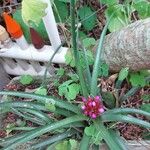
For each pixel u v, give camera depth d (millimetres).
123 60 559
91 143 530
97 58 542
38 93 563
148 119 581
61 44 597
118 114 528
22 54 628
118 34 550
